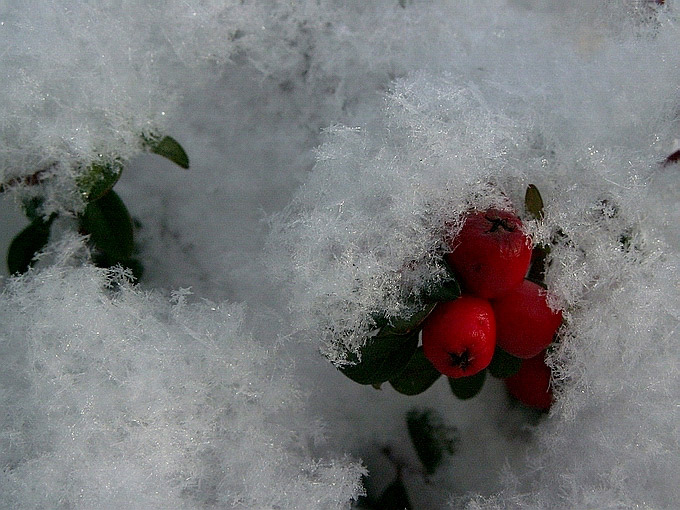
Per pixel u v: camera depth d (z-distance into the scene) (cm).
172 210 18
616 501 16
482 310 15
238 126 18
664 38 17
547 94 17
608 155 16
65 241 17
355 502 18
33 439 16
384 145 16
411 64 18
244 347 17
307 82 19
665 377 16
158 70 18
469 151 16
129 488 16
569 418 16
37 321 16
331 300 15
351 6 19
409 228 15
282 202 18
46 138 16
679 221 17
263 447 17
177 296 17
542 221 16
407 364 16
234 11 18
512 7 19
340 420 18
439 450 18
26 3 17
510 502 17
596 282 16
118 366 16
